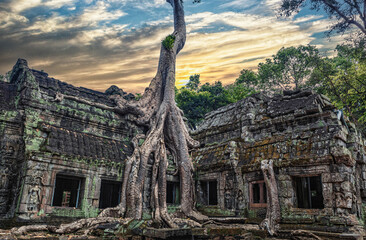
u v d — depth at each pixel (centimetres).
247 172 1634
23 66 1577
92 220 1240
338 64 2900
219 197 1738
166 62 1953
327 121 1477
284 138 1548
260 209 1520
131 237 1160
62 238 1019
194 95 3403
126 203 1452
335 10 1441
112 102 1889
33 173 1237
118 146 1680
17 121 1406
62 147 1384
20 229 1034
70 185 1462
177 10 2178
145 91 1925
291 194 1391
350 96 2328
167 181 1762
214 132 2081
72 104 1648
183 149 1756
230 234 1178
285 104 1745
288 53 3472
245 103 1959
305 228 1275
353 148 1363
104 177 1477
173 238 1080
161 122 1733
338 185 1245
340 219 1195
